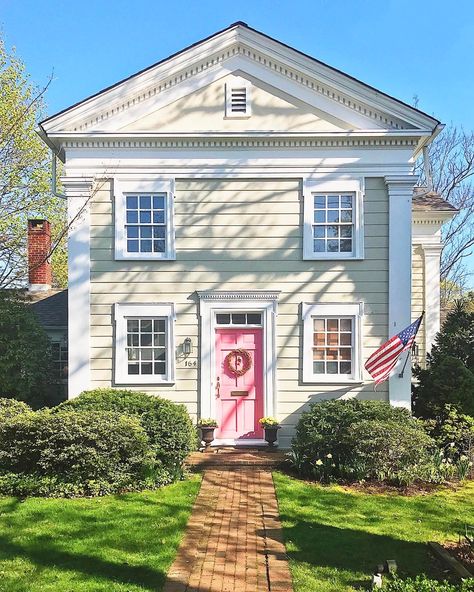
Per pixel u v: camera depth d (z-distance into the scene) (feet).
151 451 27.58
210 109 36.06
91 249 36.04
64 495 25.67
